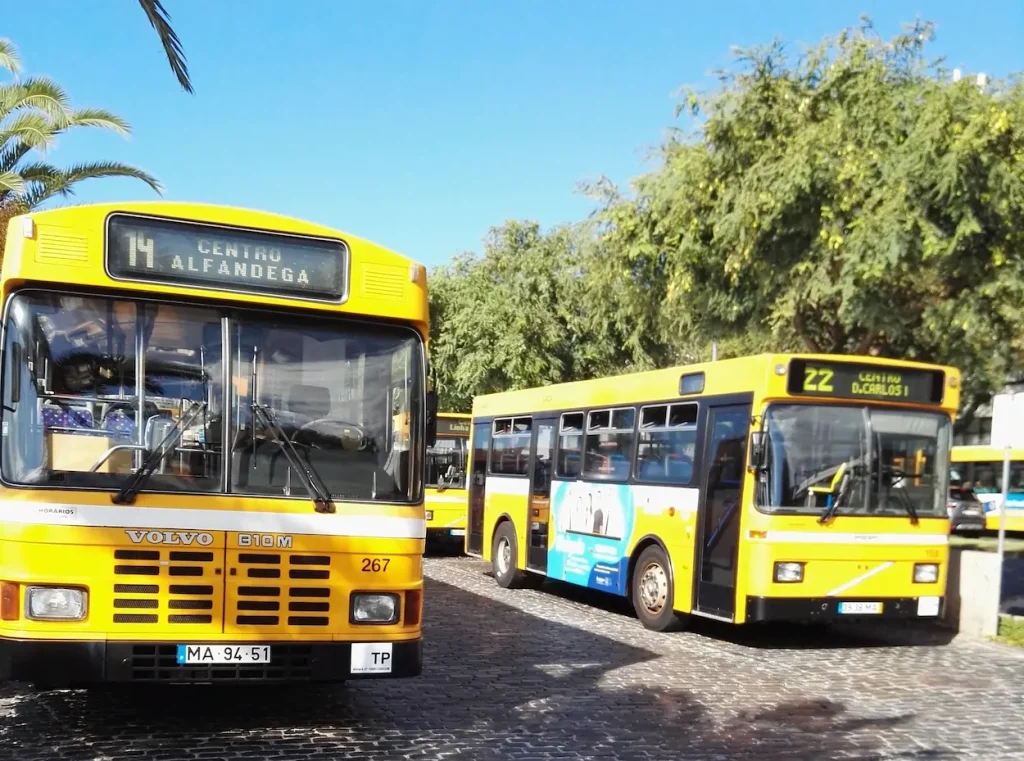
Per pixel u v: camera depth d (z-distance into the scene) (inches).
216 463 277.3
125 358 275.9
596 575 587.2
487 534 742.5
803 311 684.7
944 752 300.7
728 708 350.3
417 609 292.4
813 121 615.2
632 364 1359.5
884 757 294.4
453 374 1365.7
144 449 272.8
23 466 264.5
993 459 1542.8
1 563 261.4
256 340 286.7
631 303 763.4
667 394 534.3
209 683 270.1
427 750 283.3
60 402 269.3
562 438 647.1
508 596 658.2
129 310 278.2
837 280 602.2
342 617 281.3
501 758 279.4
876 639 515.8
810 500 459.8
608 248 738.8
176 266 282.0
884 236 545.6
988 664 450.0
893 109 581.6
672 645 480.7
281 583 276.8
